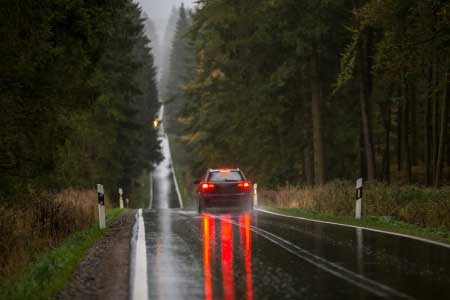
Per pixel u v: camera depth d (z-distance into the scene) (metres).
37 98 17.88
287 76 41.84
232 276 11.85
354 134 44.88
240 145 56.41
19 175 17.55
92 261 14.05
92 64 23.00
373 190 29.03
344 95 43.91
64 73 19.77
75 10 20.30
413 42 27.19
